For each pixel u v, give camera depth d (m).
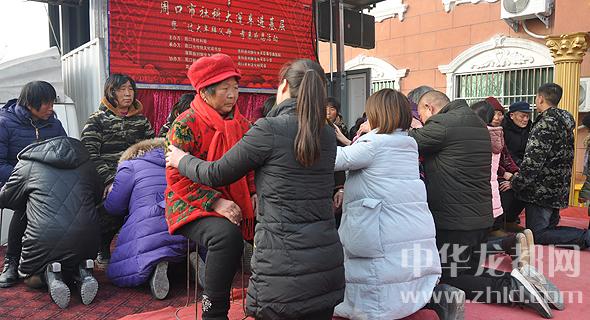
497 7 8.84
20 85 4.89
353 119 6.93
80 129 5.20
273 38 5.78
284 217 2.02
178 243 3.34
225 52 5.35
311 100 2.02
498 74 8.98
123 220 3.97
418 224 2.78
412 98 3.71
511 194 4.84
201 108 2.39
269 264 2.02
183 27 5.01
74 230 3.19
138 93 4.79
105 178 3.86
